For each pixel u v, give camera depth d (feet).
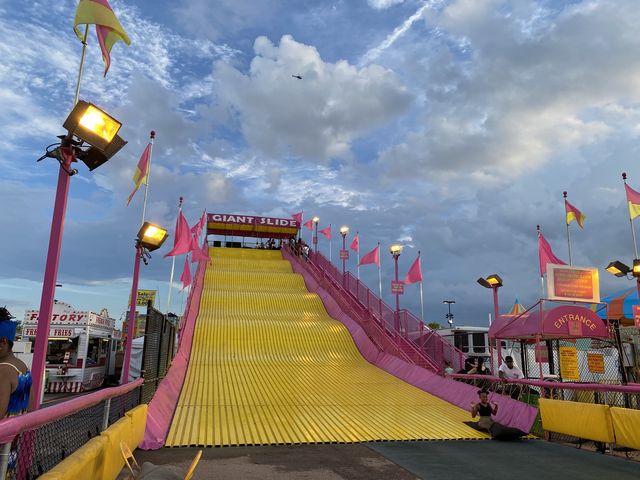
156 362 34.65
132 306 31.65
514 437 31.94
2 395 13.04
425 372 49.08
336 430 31.50
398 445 28.53
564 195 60.08
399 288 67.26
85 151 18.03
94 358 76.64
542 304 36.29
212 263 109.91
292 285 94.63
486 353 70.79
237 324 66.95
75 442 18.66
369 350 60.90
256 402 38.65
